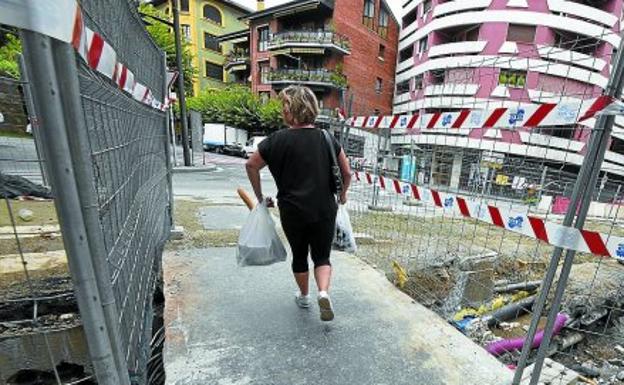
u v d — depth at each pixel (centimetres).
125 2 205
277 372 183
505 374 190
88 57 96
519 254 526
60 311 236
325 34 2264
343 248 266
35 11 67
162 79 411
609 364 317
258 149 212
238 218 518
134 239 203
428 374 187
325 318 215
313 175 205
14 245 329
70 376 211
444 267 426
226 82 3381
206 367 184
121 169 174
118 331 116
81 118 93
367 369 188
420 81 2230
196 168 1227
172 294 260
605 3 1847
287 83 2436
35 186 450
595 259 541
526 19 1775
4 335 214
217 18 3284
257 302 253
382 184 384
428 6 2236
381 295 275
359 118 466
